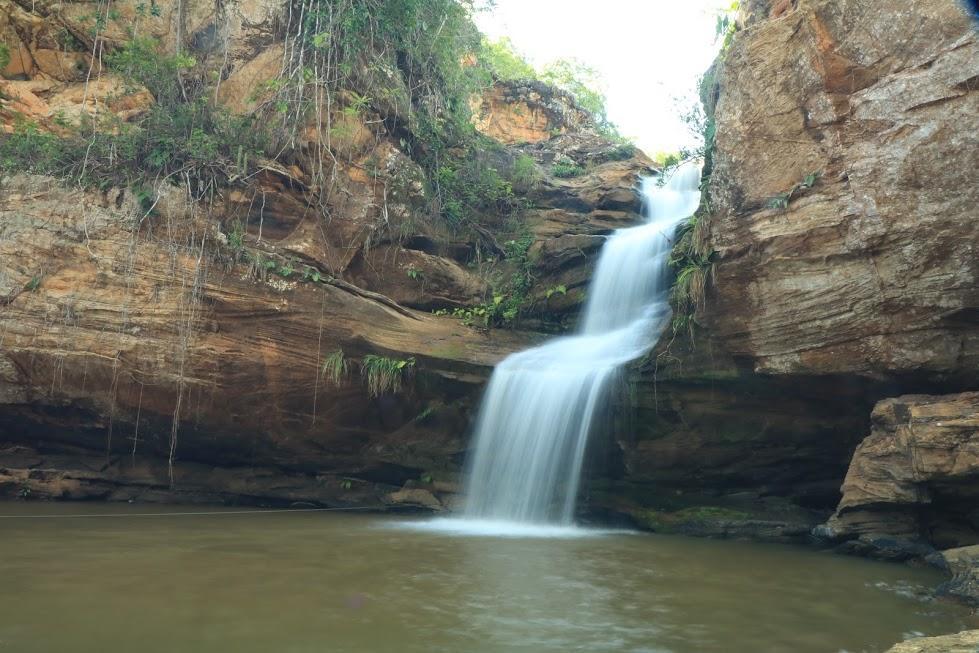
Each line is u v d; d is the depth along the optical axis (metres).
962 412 8.71
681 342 11.87
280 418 13.87
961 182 8.97
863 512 9.62
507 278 17.00
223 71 15.78
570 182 20.06
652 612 6.38
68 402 13.55
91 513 12.11
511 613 6.21
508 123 28.38
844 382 10.50
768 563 8.90
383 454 14.20
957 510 9.45
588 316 15.61
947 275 9.16
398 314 14.31
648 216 19.02
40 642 5.09
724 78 11.46
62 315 13.10
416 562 8.27
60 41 16.16
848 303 9.98
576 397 12.41
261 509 13.76
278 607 6.14
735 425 11.92
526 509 12.40
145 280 13.16
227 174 13.88
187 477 14.52
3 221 13.16
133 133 13.96
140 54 14.72
